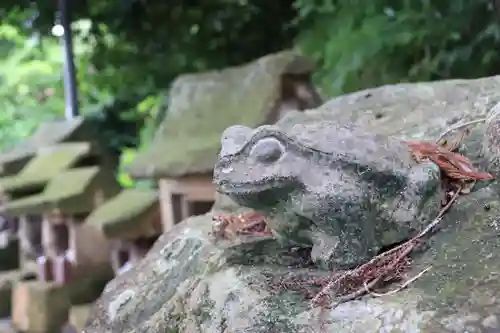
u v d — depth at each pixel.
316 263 0.77
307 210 0.74
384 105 1.14
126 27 2.47
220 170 0.76
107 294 1.05
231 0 2.42
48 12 2.62
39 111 3.87
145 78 2.58
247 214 0.95
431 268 0.72
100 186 2.20
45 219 2.29
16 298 2.29
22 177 2.39
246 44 2.48
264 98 1.57
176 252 1.00
